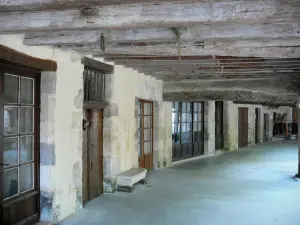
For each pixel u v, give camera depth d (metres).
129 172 5.91
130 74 6.14
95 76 5.21
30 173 3.84
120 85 5.76
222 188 6.02
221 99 7.05
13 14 2.73
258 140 15.15
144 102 7.34
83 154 4.93
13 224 3.45
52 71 3.90
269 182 6.56
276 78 6.58
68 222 4.09
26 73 3.68
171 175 7.18
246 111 13.65
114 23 2.54
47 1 2.18
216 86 7.10
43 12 2.68
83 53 4.39
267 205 4.94
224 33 2.92
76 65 4.43
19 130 3.62
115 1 2.14
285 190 5.89
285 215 4.46
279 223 4.15
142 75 6.70
